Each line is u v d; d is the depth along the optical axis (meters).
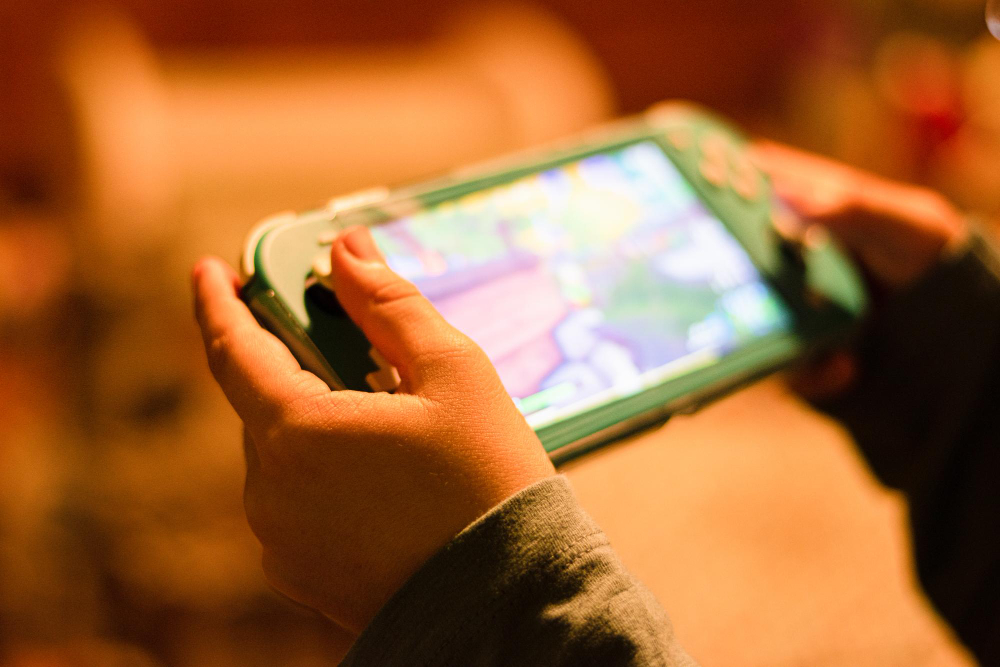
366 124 0.97
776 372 0.44
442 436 0.25
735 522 0.61
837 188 0.56
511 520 0.23
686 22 1.76
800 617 0.54
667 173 0.48
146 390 0.73
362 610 0.26
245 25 1.52
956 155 1.11
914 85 1.20
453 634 0.23
